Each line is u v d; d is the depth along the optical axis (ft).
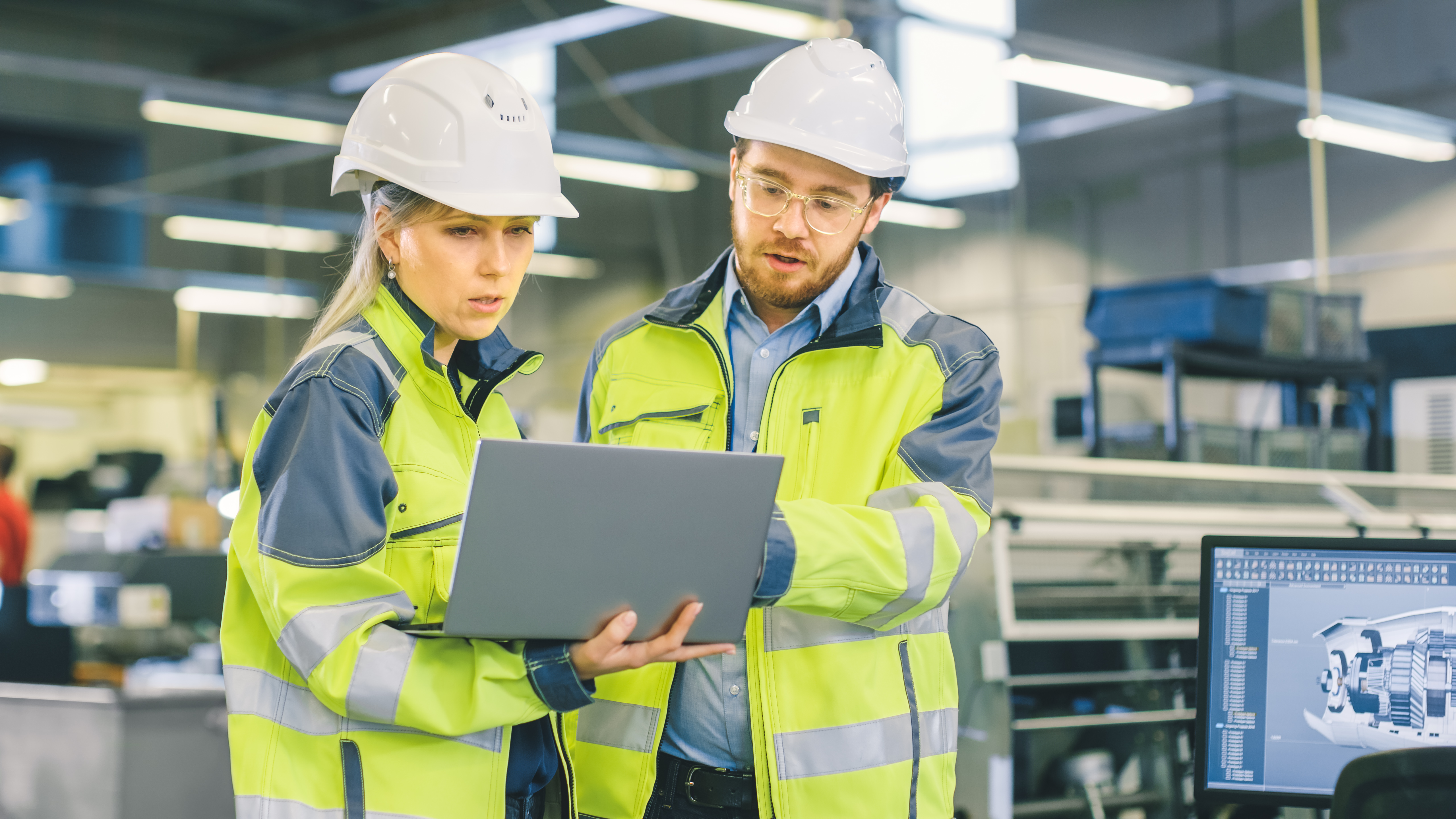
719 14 16.81
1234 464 10.71
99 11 34.27
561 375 35.88
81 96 33.78
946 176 31.14
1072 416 13.98
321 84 32.60
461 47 28.25
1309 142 26.09
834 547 3.80
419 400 3.92
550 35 26.45
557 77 28.99
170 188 35.06
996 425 4.53
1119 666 6.77
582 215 36.70
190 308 34.42
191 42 36.11
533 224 4.02
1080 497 7.72
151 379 33.01
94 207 33.83
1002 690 6.54
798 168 4.38
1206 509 7.44
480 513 3.22
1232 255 27.55
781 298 4.56
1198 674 4.67
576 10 25.89
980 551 6.64
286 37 34.35
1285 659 4.58
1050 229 30.60
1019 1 25.54
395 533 3.79
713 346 4.72
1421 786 3.58
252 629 3.82
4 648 11.78
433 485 3.84
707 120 31.48
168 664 13.43
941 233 32.27
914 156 30.42
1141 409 25.20
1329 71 25.72
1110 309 11.07
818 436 4.57
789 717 4.29
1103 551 6.91
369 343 3.84
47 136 33.12
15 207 32.53
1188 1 27.73
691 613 3.59
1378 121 24.47
